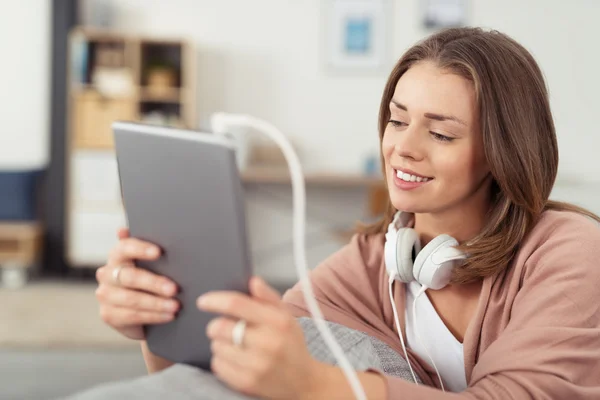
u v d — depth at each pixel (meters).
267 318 0.63
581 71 5.12
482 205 1.05
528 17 5.13
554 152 1.03
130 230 0.80
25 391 2.78
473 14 5.15
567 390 0.84
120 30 5.24
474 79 0.95
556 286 0.91
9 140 5.30
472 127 0.96
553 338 0.86
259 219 5.31
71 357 3.27
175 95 5.05
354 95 5.25
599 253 0.95
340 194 5.31
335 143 5.28
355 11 5.20
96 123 4.96
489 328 1.00
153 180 0.74
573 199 3.69
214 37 5.25
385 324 1.13
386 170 1.05
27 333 3.60
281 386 0.65
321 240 5.33
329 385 0.68
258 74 5.27
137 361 3.23
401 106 0.98
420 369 1.07
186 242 0.71
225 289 0.68
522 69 0.99
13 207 4.89
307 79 5.26
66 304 4.28
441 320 1.07
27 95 5.28
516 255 1.01
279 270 5.34
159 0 5.25
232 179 0.64
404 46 5.19
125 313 0.77
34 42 5.27
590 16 5.10
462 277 1.01
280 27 5.25
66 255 5.11
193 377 0.69
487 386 0.85
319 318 0.65
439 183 0.98
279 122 5.28
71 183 5.00
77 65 4.94
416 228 1.11
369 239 1.21
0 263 4.79
